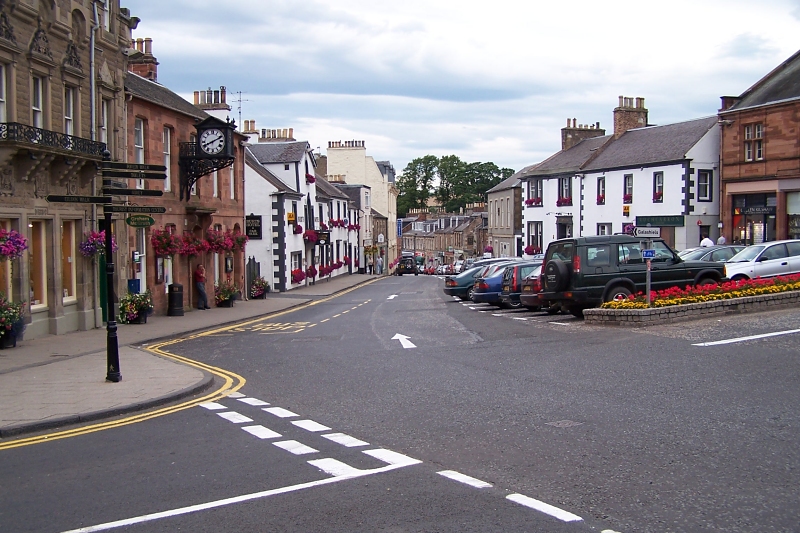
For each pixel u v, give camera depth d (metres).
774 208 35.34
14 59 16.47
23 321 16.52
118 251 21.89
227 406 10.38
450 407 9.72
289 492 6.48
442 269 83.50
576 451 7.48
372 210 81.19
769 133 35.19
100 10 20.72
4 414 9.73
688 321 16.72
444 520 5.70
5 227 16.61
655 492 6.20
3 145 15.59
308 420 9.32
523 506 5.95
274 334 19.59
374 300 33.59
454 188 126.19
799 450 7.22
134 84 24.98
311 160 49.81
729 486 6.28
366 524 5.67
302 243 46.97
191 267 28.44
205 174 27.08
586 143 52.75
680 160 39.00
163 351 16.67
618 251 19.33
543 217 52.06
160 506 6.21
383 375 12.34
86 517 5.98
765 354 12.30
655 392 10.03
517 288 24.27
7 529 5.75
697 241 39.19
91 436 8.84
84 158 18.50
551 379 11.27
